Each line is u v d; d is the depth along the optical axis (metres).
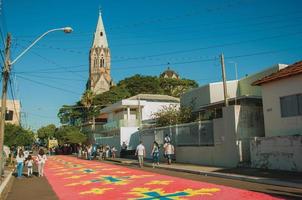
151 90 90.81
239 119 22.75
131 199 12.96
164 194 13.67
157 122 37.78
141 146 29.09
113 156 45.22
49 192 16.25
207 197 12.43
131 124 50.75
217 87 34.53
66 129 75.94
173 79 97.56
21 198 14.77
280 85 20.70
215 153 24.62
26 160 25.67
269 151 19.77
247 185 15.28
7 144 38.78
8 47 21.50
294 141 18.22
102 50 129.25
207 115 33.44
